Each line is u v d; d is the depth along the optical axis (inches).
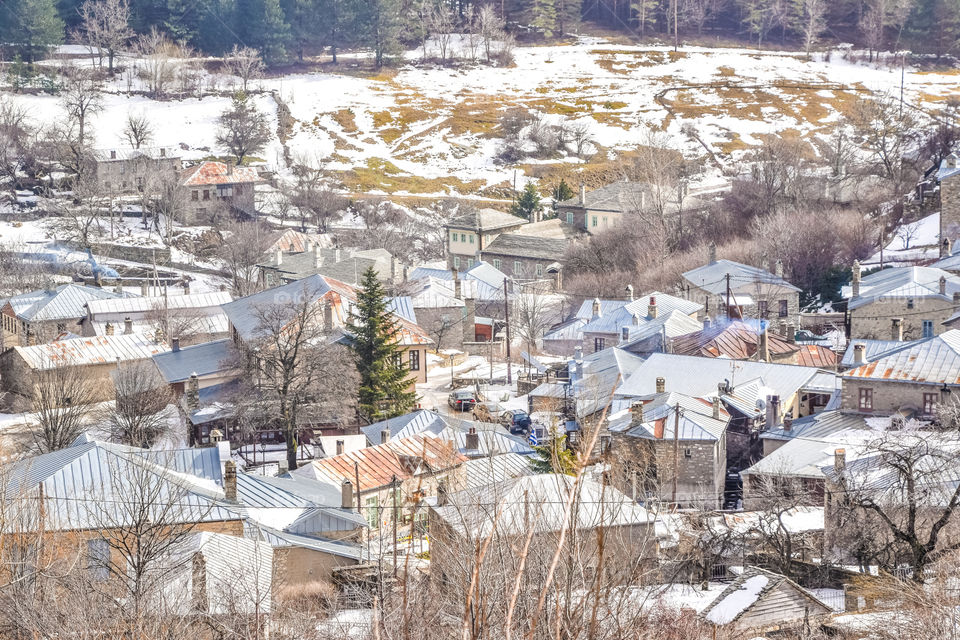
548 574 855.1
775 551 3516.2
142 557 2306.8
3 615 1867.6
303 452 5930.1
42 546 2186.3
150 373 6402.6
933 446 3683.6
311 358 5841.5
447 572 1425.9
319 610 2596.0
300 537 3533.5
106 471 3415.4
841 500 3533.5
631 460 4525.1
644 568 1788.9
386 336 6190.9
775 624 2522.1
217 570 2726.4
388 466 4574.3
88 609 1908.2
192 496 3432.6
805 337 7170.3
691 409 4894.2
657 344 6304.1
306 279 7022.6
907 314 6520.7
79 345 7076.8
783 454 4549.7
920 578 2839.6
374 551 3363.7
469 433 4633.4
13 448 5556.1
